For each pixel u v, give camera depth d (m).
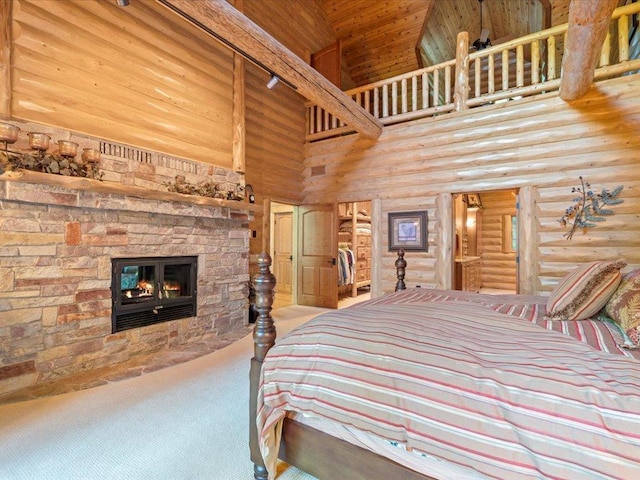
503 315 1.76
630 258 3.75
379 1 6.07
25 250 2.61
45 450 1.85
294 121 6.17
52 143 2.81
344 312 1.73
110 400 2.45
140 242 3.36
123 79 3.34
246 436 2.01
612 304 1.78
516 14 6.25
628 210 3.75
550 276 4.16
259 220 5.47
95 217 3.02
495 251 8.67
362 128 4.97
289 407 1.41
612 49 5.36
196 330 3.92
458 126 4.77
